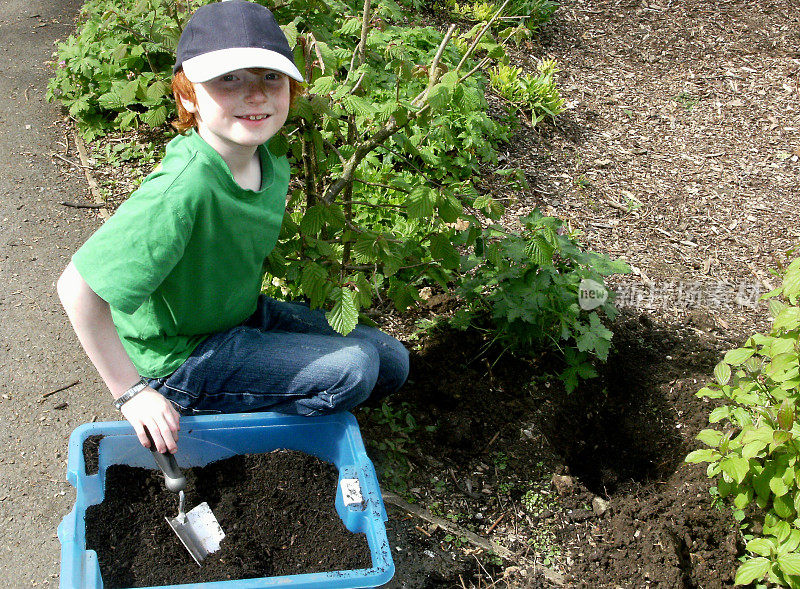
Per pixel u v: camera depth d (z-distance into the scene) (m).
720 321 3.87
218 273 2.32
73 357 3.18
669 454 3.25
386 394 2.96
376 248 2.79
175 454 2.53
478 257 3.25
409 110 2.61
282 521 2.45
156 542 2.32
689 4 7.30
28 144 4.32
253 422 2.54
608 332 3.24
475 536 2.72
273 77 2.12
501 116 5.29
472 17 6.45
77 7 5.78
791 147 5.39
